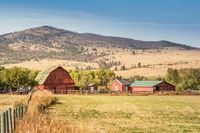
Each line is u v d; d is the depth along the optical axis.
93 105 58.53
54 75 123.69
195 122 38.06
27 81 110.75
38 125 21.20
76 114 43.22
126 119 39.84
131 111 49.47
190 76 140.25
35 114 27.58
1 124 18.53
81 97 82.69
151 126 34.41
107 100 72.44
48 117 27.89
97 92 105.38
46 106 48.19
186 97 88.25
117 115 43.91
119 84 133.88
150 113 47.06
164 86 129.50
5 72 108.56
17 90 104.38
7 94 95.31
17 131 21.08
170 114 46.16
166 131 31.41
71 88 126.56
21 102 39.31
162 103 65.50
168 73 149.00
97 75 151.00
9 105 53.03
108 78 153.50
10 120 20.86
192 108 55.50
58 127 21.27
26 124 21.50
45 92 57.84
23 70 110.62
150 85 127.94
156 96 93.19
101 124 34.78
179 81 144.88
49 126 20.83
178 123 37.00
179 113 47.66
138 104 62.41
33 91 59.19
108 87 141.12
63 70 125.06
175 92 100.81
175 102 68.56
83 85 146.25
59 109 47.12
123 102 67.00
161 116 43.66
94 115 43.25
